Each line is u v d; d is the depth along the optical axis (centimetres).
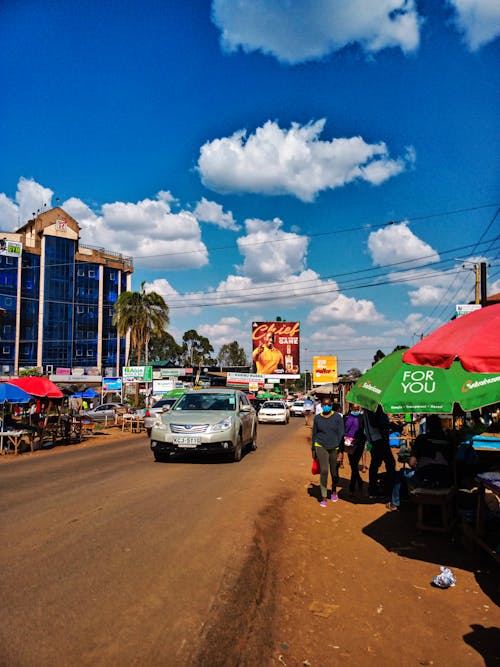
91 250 8281
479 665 363
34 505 768
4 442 1769
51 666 324
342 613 447
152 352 10325
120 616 396
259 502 828
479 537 589
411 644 393
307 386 10469
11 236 7444
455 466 700
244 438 1416
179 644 361
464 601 474
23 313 7356
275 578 520
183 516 708
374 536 688
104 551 546
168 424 1261
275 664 356
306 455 1533
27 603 413
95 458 1445
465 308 2606
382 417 927
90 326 7975
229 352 11712
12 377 5478
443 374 668
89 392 3859
